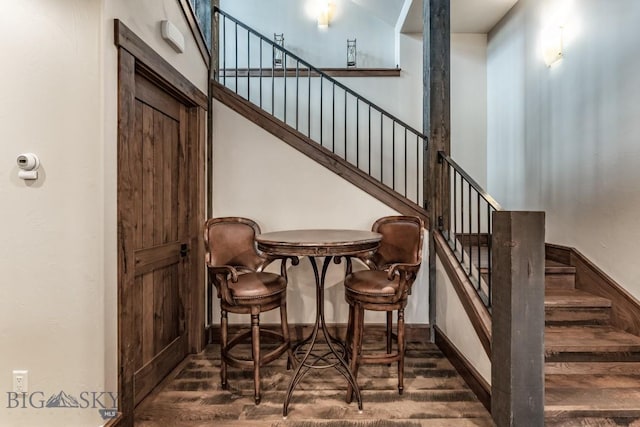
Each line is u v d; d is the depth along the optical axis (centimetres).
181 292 264
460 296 242
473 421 188
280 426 185
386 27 461
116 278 171
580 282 272
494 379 181
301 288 298
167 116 244
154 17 204
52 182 159
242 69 433
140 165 209
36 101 159
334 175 296
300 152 296
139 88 207
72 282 160
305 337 297
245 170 296
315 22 461
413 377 236
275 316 299
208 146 293
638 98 225
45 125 159
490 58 433
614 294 242
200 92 276
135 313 203
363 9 460
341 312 298
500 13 395
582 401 184
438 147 293
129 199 178
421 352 275
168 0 221
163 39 215
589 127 267
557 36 302
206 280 292
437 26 292
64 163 159
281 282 230
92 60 159
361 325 216
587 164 269
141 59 188
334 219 296
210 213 294
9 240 160
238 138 296
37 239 160
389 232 259
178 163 261
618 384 202
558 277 276
